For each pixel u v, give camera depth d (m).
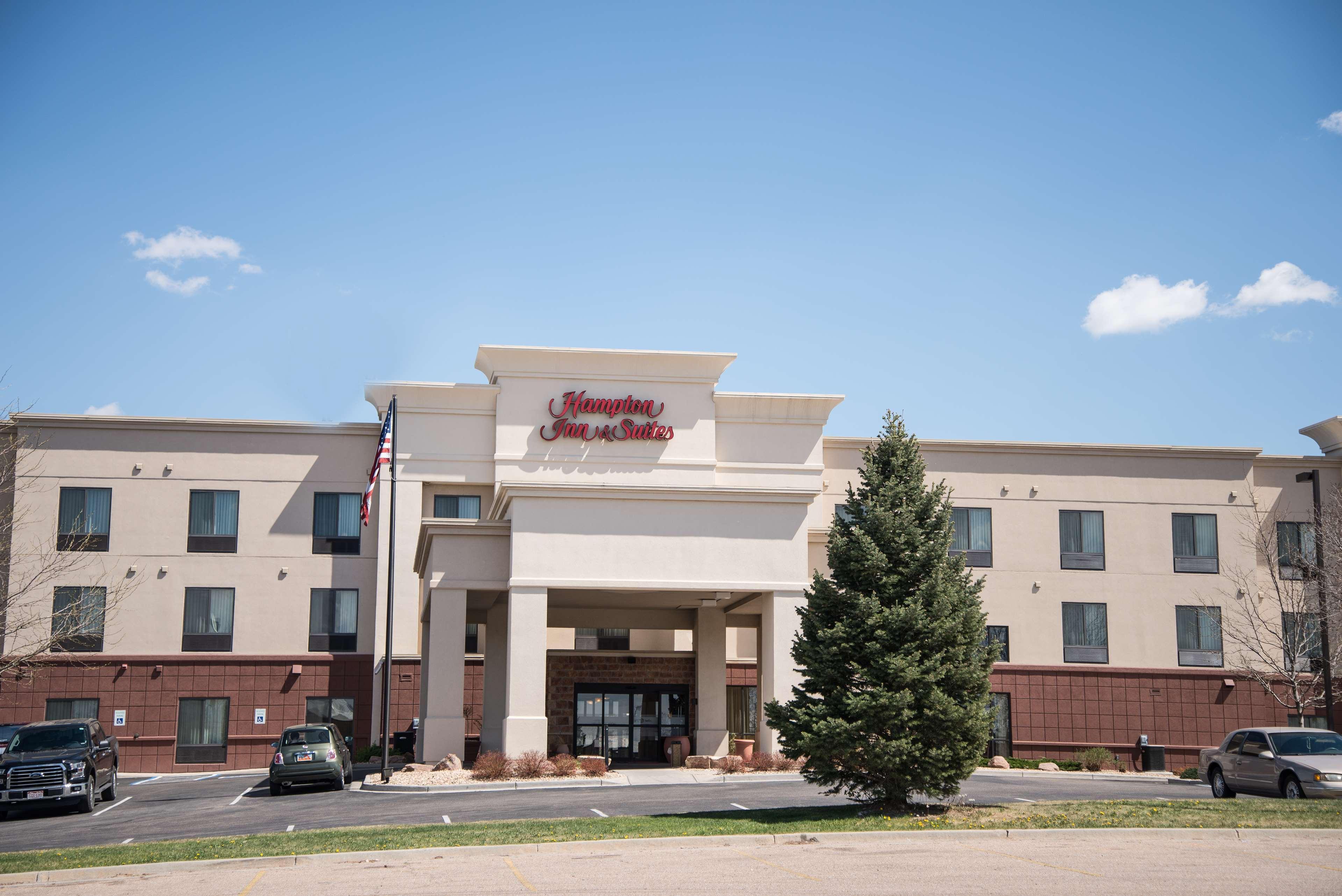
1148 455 45.41
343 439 45.16
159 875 15.78
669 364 41.75
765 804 22.77
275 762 29.22
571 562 31.47
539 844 16.73
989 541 44.22
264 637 43.59
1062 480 44.94
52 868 16.25
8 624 40.75
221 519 44.19
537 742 30.36
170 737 42.22
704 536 32.12
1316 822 17.62
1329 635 39.91
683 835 17.27
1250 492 45.53
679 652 39.44
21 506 42.66
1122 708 42.97
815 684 20.39
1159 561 44.72
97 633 42.47
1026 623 43.69
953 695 19.84
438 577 32.69
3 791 25.30
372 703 42.59
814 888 13.04
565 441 41.16
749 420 42.53
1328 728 43.41
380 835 18.56
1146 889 12.63
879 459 21.47
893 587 20.27
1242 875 13.43
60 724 27.97
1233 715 43.28
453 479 43.09
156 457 44.12
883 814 19.30
